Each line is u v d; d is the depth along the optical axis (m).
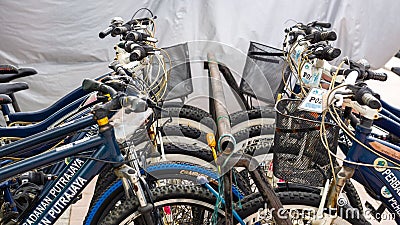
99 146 1.90
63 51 4.36
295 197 2.15
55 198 2.09
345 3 4.59
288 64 2.82
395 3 4.66
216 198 2.15
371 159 2.02
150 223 1.94
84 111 2.52
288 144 2.10
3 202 2.49
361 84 1.91
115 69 2.36
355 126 2.14
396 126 2.25
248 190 2.43
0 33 4.23
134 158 1.95
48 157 1.87
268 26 4.49
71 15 4.28
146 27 3.13
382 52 4.79
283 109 2.21
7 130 2.47
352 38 4.69
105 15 4.33
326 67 2.47
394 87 7.09
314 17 4.55
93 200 2.45
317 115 2.20
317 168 2.10
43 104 4.45
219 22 4.43
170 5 4.42
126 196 2.08
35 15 4.22
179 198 2.20
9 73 2.78
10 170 1.85
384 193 2.13
